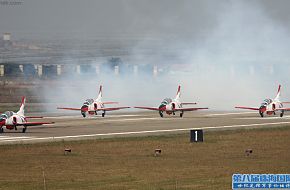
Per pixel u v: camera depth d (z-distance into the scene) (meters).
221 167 114.88
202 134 150.25
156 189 95.06
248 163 119.44
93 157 126.06
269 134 164.50
